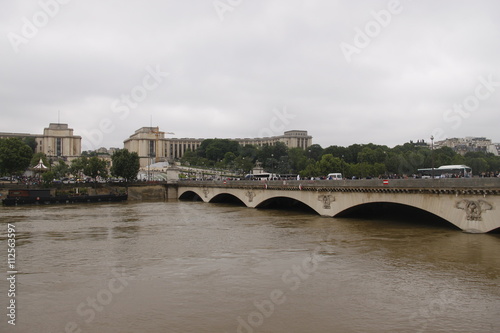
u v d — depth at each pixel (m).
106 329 30.56
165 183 184.75
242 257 51.78
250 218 91.88
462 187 59.22
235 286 39.88
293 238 63.56
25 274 45.28
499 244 52.12
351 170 186.50
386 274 42.47
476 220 58.12
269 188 109.56
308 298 36.06
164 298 36.84
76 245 61.41
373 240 59.59
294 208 115.88
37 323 31.78
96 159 191.38
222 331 29.77
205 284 40.69
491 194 55.84
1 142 165.12
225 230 74.12
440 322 30.59
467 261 46.06
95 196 159.50
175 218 95.25
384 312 32.62
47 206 136.38
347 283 39.97
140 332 29.92
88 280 42.75
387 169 198.62
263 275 43.44
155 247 59.28
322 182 88.00
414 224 74.62
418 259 47.91
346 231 68.31
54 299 37.03
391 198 71.69
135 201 166.75
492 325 29.97
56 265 49.12
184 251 56.16
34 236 69.88
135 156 197.38
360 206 87.19
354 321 31.05
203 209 119.44
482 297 35.31
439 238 58.47
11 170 164.88
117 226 81.88
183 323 31.33
